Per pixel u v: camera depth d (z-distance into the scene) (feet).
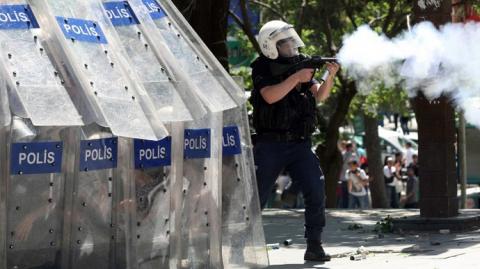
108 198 19.94
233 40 79.25
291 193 26.27
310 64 24.09
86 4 19.74
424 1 29.96
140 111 19.24
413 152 99.25
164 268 20.92
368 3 68.54
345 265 24.71
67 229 19.27
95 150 19.63
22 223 18.71
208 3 41.24
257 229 23.41
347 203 80.43
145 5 21.25
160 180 20.86
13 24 18.43
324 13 69.26
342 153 82.33
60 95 18.17
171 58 20.83
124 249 20.11
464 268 23.26
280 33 24.17
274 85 23.99
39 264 18.97
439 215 32.58
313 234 25.43
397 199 90.38
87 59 18.98
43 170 18.88
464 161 58.29
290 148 24.73
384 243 29.68
